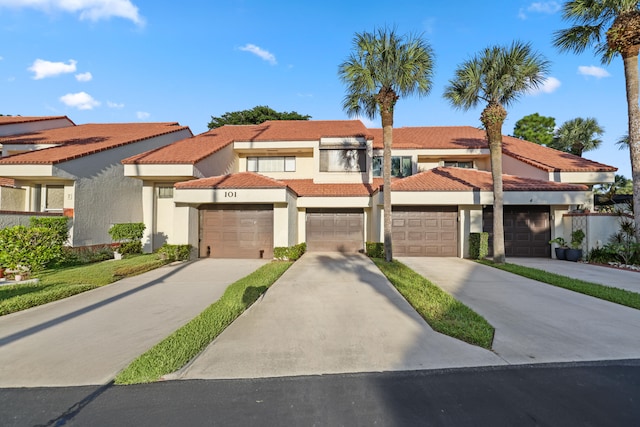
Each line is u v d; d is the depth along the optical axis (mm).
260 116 42312
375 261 13469
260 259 14492
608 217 13781
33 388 3965
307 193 17000
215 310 6859
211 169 16359
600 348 4992
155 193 16984
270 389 3896
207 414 3428
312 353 4852
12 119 20891
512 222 15812
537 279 10000
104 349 5098
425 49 12617
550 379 4094
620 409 3480
